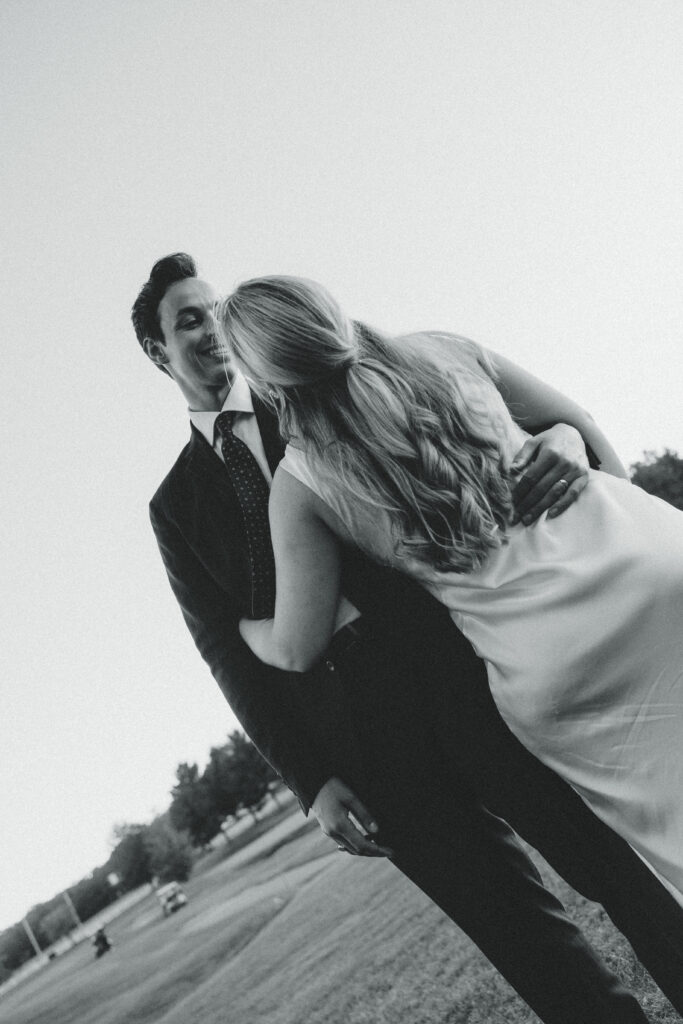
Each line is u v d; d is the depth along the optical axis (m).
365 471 1.68
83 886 70.88
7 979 64.81
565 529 1.65
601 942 2.84
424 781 1.97
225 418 2.23
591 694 1.58
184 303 2.37
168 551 2.39
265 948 10.28
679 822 1.52
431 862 2.01
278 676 2.12
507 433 1.76
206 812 57.53
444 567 1.70
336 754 2.06
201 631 2.31
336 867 16.30
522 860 2.05
